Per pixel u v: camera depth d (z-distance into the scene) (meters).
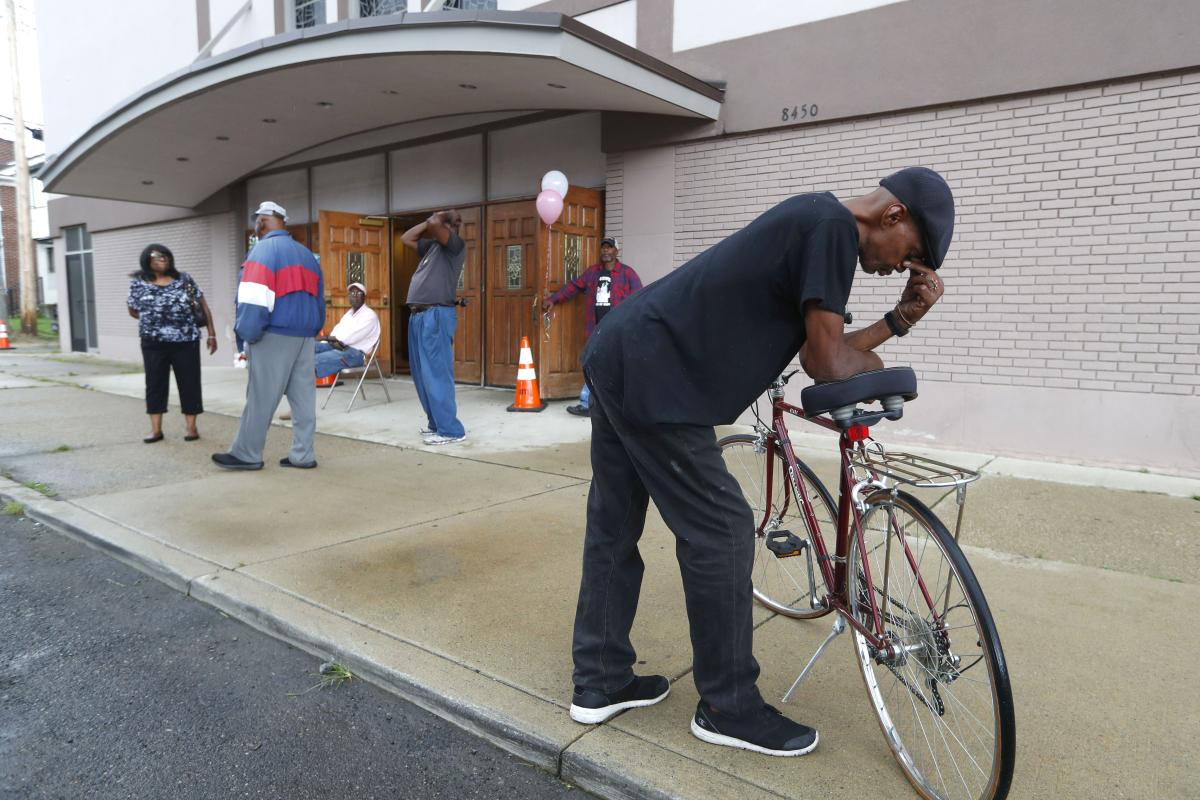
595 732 2.22
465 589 3.26
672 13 7.07
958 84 5.68
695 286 1.95
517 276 8.91
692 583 2.07
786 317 1.95
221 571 3.47
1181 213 5.04
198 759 2.22
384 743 2.31
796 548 2.56
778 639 2.82
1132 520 4.15
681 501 2.06
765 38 6.55
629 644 2.32
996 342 5.72
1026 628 2.87
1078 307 5.41
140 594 3.40
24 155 21.66
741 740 2.11
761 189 6.74
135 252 14.35
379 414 7.61
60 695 2.57
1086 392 5.42
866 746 2.15
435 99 7.86
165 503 4.57
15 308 29.64
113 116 8.89
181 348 6.23
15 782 2.11
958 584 1.90
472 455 5.88
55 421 7.37
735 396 1.99
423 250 6.23
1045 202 5.47
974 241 5.75
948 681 1.94
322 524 4.16
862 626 2.20
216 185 11.91
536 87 6.99
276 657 2.84
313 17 10.23
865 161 6.20
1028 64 5.41
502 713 2.33
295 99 7.94
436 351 6.18
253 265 5.09
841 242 1.82
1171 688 2.43
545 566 3.53
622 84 6.16
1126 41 5.07
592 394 2.22
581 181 8.39
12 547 4.01
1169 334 5.12
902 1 5.88
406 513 4.37
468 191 9.38
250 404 5.30
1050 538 3.88
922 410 6.05
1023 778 1.99
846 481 2.33
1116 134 5.20
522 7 8.16
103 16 13.32
